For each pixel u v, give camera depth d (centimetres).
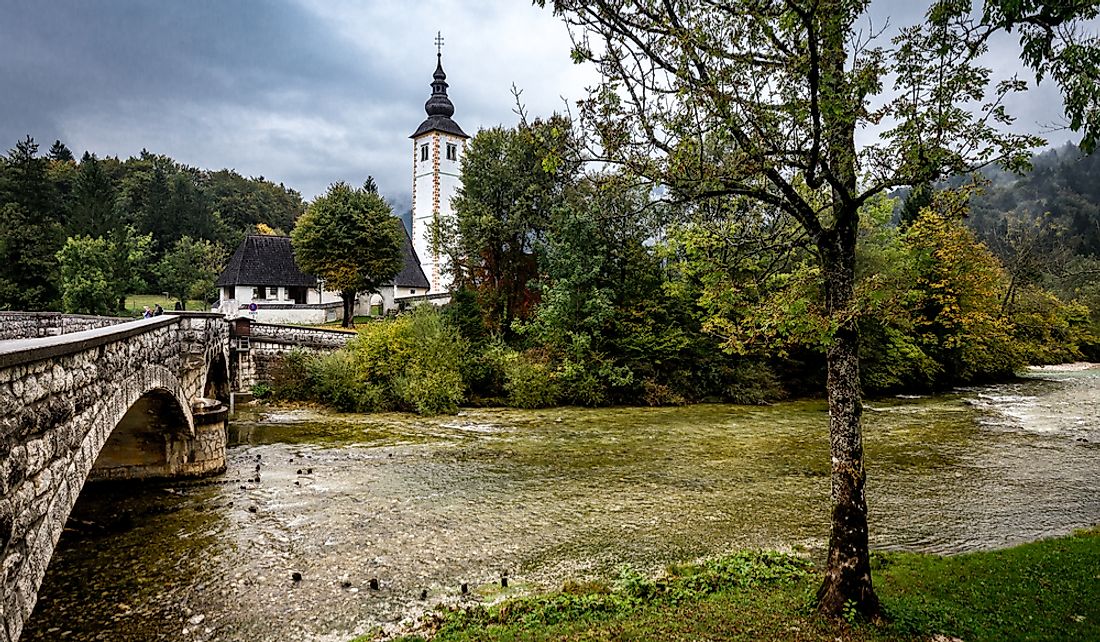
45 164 6769
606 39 724
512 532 1232
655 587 916
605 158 764
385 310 5731
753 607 809
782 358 3384
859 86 690
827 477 1659
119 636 834
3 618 447
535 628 787
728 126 694
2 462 452
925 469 1719
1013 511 1352
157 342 1177
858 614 749
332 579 1009
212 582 997
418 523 1284
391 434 2309
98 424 730
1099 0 612
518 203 3550
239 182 11969
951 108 672
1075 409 2788
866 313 723
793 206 776
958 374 3644
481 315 3481
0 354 433
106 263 5053
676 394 3173
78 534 1203
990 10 655
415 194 6594
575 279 3097
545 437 2267
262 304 5100
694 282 3100
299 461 1844
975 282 3297
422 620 863
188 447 1606
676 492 1517
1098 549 1021
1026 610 788
